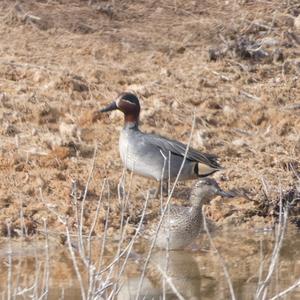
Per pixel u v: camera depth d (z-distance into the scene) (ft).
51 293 35.58
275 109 54.70
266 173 48.70
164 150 45.37
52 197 44.91
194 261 40.06
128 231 42.55
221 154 50.52
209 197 43.65
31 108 52.26
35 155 48.39
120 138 46.19
